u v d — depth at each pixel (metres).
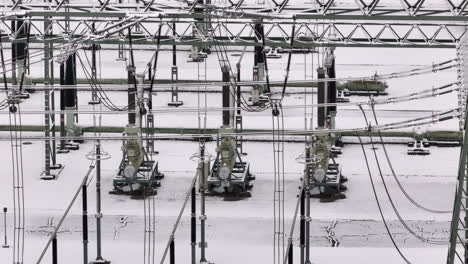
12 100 65.56
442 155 79.69
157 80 92.75
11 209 69.62
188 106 88.06
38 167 76.69
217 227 67.00
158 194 72.31
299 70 95.94
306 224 60.38
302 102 89.50
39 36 67.06
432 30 105.81
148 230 63.56
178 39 67.12
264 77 87.44
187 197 65.00
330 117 78.25
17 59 78.81
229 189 71.94
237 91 76.62
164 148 80.38
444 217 69.06
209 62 99.12
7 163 77.50
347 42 67.00
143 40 67.00
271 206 70.50
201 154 62.62
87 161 77.62
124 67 96.88
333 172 73.31
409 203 71.38
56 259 59.38
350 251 63.38
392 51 103.38
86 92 91.44
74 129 80.19
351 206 70.81
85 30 74.50
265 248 63.81
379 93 90.44
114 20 64.81
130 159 71.75
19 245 63.69
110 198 71.69
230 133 65.81
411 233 64.25
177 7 65.88
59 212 69.25
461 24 67.12
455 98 90.44
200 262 61.06
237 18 63.88
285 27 102.62
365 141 81.69
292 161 78.12
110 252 62.88
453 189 73.75
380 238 65.94
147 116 73.75
